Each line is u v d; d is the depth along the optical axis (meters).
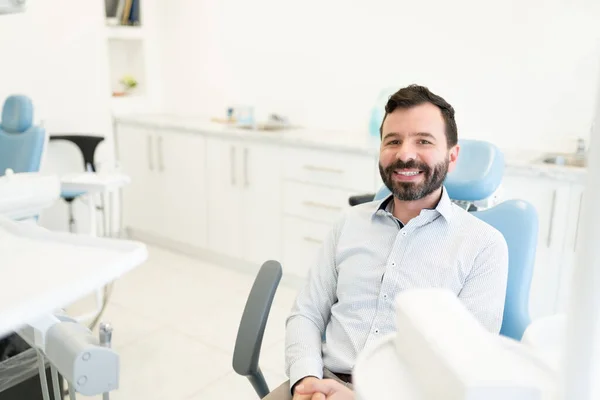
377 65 3.19
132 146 3.93
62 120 3.64
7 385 1.44
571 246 2.25
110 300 3.01
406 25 3.04
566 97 2.59
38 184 1.23
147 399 2.12
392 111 1.25
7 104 2.97
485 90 2.84
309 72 3.48
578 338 0.30
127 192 4.06
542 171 2.26
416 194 1.24
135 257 0.82
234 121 3.72
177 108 4.25
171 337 2.61
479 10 2.78
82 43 3.68
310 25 3.42
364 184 2.79
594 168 0.29
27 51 3.40
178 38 4.12
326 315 1.39
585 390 0.31
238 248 3.49
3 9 1.09
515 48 2.71
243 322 1.17
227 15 3.81
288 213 3.18
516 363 0.38
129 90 4.19
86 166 3.55
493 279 1.22
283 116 3.57
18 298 0.68
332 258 1.40
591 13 2.46
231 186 3.42
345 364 1.24
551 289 2.34
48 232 0.91
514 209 1.32
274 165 3.18
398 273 1.26
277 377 2.30
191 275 3.43
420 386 0.42
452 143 1.27
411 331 0.44
